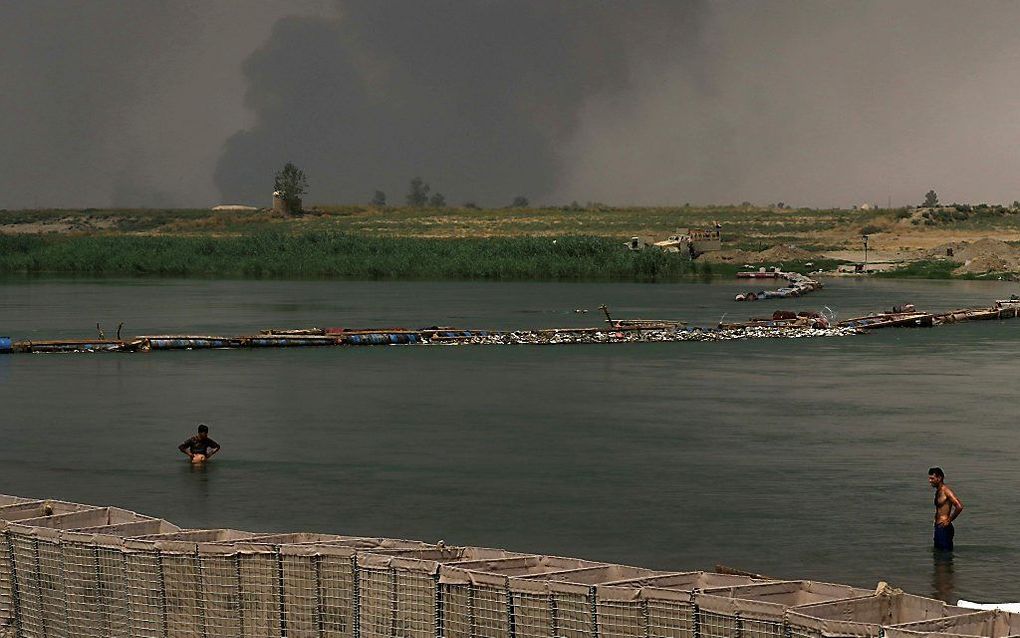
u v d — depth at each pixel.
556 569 48.16
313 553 45.97
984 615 40.47
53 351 160.62
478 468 86.44
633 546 66.50
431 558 48.84
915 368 145.12
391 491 79.44
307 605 46.03
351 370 142.38
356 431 101.44
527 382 131.75
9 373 139.75
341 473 84.81
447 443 96.00
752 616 39.59
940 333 190.12
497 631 43.12
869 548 66.12
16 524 51.03
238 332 191.88
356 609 45.41
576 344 172.25
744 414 110.06
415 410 112.62
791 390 125.56
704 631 40.38
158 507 75.25
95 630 48.66
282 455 91.25
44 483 82.31
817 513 73.56
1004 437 98.56
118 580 48.12
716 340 177.88
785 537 68.19
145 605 47.78
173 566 47.28
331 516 72.94
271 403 117.12
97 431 102.00
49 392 124.56
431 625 44.06
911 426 103.81
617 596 41.34
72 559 48.94
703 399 119.31
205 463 88.44
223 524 71.19
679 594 40.72
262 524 71.12
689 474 84.44
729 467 86.62
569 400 118.56
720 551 65.44
